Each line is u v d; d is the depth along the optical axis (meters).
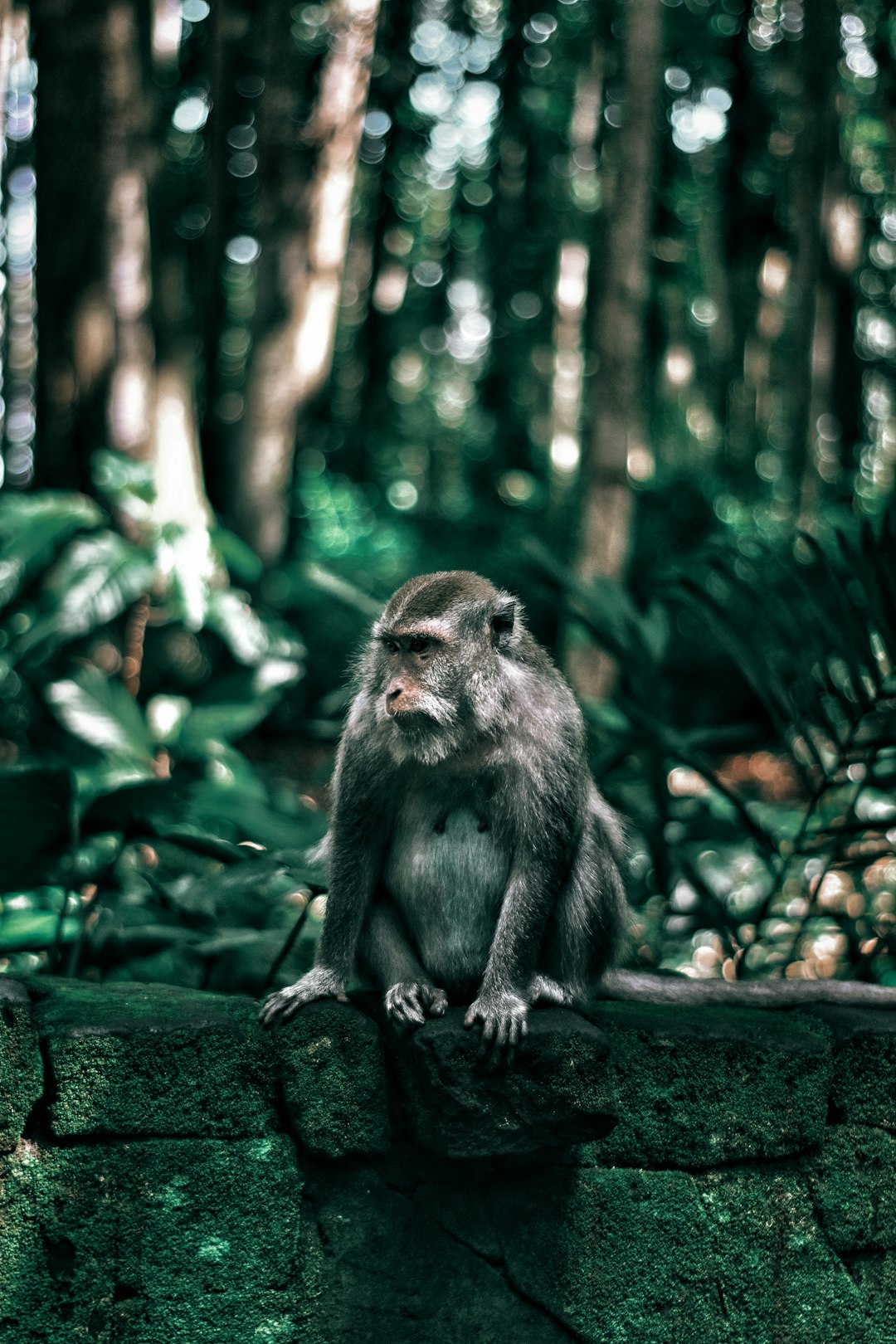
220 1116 3.68
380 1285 3.81
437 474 23.02
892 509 5.12
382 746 3.97
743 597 5.55
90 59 7.98
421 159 16.55
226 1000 3.94
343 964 3.94
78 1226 3.54
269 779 11.67
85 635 7.86
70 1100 3.53
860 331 16.22
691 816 7.07
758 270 18.48
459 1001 4.11
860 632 5.28
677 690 15.40
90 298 8.16
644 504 17.70
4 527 7.15
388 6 11.59
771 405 19.25
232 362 14.52
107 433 8.26
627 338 10.70
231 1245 3.67
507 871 4.05
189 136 11.47
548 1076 3.67
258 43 10.30
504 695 3.93
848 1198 4.32
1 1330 3.45
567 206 17.89
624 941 4.48
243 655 7.37
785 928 6.88
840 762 5.48
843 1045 4.34
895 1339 4.38
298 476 18.39
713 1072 4.12
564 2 12.98
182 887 5.33
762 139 14.89
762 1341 4.17
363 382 22.25
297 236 10.70
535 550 6.48
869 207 14.82
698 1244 4.09
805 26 12.09
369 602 6.29
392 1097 3.84
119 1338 3.56
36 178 8.22
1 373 11.01
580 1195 3.98
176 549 7.27
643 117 10.55
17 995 3.55
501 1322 3.89
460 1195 3.90
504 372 22.64
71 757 6.34
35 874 5.06
